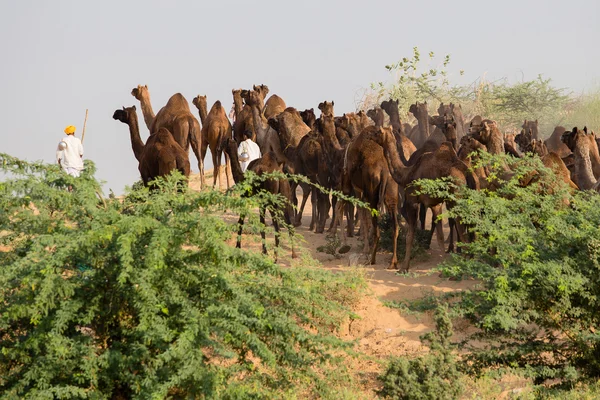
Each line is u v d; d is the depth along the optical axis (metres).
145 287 16.20
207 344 16.81
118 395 17.66
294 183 40.69
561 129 43.25
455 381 19.28
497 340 21.95
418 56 68.88
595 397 19.23
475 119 45.44
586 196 25.39
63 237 16.58
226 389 17.11
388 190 32.38
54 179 18.39
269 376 18.66
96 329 17.81
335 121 41.16
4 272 15.99
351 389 20.69
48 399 16.09
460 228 30.08
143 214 18.02
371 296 27.25
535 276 20.92
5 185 17.67
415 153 35.56
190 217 17.38
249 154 41.94
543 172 25.88
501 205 23.08
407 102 67.19
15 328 17.75
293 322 17.92
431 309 25.02
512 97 71.69
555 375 20.92
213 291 17.52
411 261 33.06
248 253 17.38
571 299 21.67
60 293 16.42
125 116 43.16
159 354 16.33
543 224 23.30
